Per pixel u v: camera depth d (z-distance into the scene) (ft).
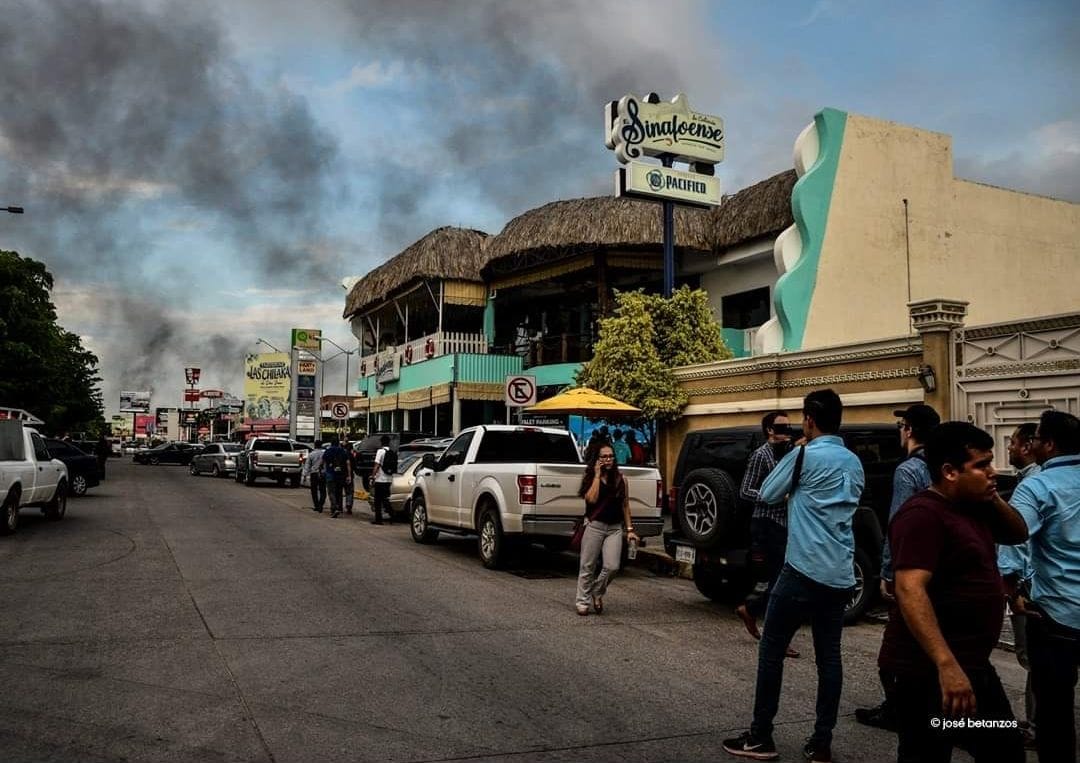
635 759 16.65
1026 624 14.74
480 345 97.04
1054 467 14.58
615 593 35.88
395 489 60.54
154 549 44.78
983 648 11.34
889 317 57.82
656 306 61.62
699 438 33.35
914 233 59.31
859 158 57.77
